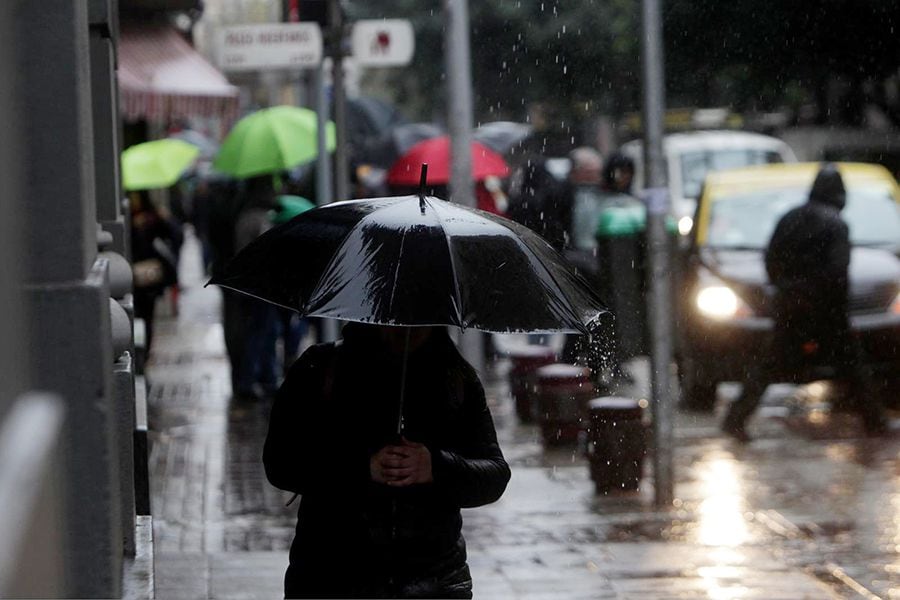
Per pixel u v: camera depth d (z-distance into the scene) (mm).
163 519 24219
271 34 32375
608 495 25906
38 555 5359
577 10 91688
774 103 76812
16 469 4809
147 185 51500
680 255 37031
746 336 33906
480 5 93250
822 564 20875
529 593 19531
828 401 35594
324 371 11289
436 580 11102
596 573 20531
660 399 25047
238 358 38062
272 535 23016
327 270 11219
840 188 31906
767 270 32250
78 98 9570
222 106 47031
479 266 11172
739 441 31078
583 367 33750
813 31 63750
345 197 32469
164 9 45281
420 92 112750
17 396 5953
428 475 10953
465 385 11461
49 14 9609
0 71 5812
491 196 44500
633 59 90938
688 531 23109
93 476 9477
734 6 63344
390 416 11172
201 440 31875
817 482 26703
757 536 22672
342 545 11062
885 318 34031
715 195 38375
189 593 19422
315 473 11141
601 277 34656
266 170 40250
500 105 95000
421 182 11859
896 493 25547
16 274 6277
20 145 7469
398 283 10930
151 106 45500
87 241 9891
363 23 32562
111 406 9844
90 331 9430
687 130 77750
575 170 41344
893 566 20719
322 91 34344
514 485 26953
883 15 62250
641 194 25328
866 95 74312
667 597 19234
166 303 69812
